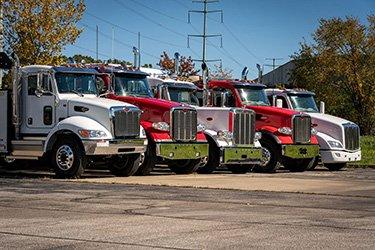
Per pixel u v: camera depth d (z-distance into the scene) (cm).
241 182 1773
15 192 1448
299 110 2633
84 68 2011
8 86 2595
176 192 1477
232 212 1156
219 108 2228
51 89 1933
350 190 1583
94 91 2014
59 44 2961
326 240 895
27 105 1969
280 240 893
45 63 2891
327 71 6456
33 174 2020
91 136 1819
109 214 1119
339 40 6388
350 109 6488
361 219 1085
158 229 972
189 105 2161
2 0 2847
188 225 1009
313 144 2447
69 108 1903
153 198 1351
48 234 930
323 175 2200
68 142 1841
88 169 2284
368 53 6384
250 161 2245
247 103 2417
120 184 1666
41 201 1288
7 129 1989
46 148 1889
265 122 2397
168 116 2031
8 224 1012
